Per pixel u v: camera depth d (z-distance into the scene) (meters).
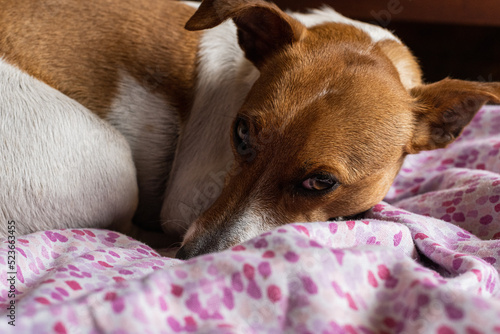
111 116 0.53
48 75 0.51
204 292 0.34
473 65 0.72
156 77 0.53
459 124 0.47
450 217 0.49
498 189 0.47
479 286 0.37
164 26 0.53
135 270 0.39
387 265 0.36
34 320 0.31
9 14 0.50
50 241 0.42
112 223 0.51
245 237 0.43
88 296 0.32
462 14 0.66
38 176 0.47
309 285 0.34
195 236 0.44
